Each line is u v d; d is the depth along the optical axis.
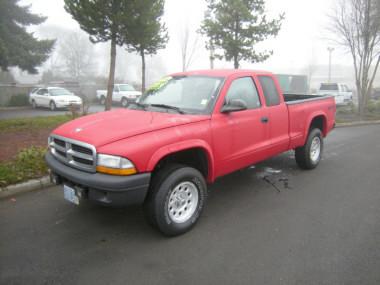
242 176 5.86
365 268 3.00
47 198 4.67
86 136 3.32
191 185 3.72
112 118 3.82
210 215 4.18
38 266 3.03
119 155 3.07
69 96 20.48
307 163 6.12
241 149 4.39
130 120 3.67
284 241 3.51
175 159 3.95
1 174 4.94
